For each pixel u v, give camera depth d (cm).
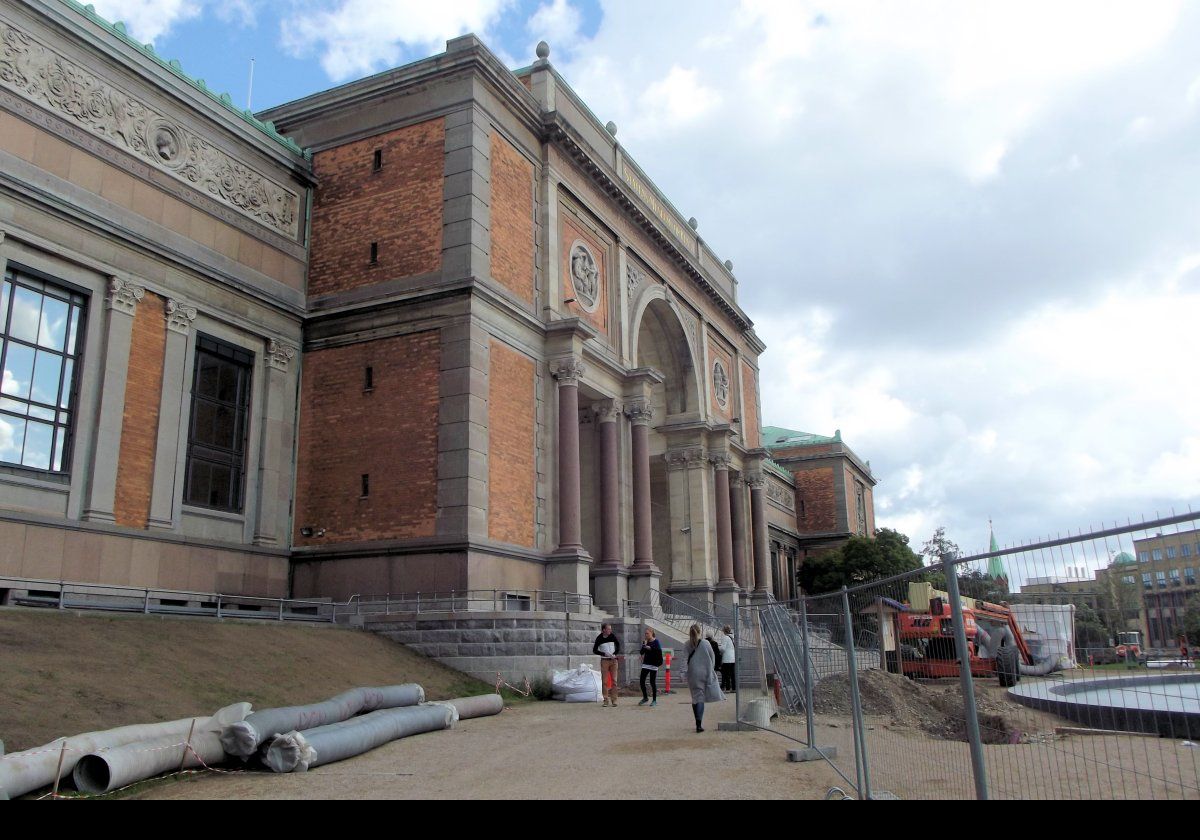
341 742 1227
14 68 2131
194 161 2591
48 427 2153
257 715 1195
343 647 2092
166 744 1077
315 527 2720
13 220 2097
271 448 2717
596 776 1073
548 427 2959
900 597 945
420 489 2595
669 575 4450
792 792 947
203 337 2575
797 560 7444
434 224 2756
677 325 4281
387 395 2709
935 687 938
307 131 3053
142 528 2312
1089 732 521
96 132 2314
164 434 2391
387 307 2753
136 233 2367
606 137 3753
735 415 4953
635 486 3534
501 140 2934
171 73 2527
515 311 2836
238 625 1945
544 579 2825
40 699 1178
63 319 2223
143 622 1723
